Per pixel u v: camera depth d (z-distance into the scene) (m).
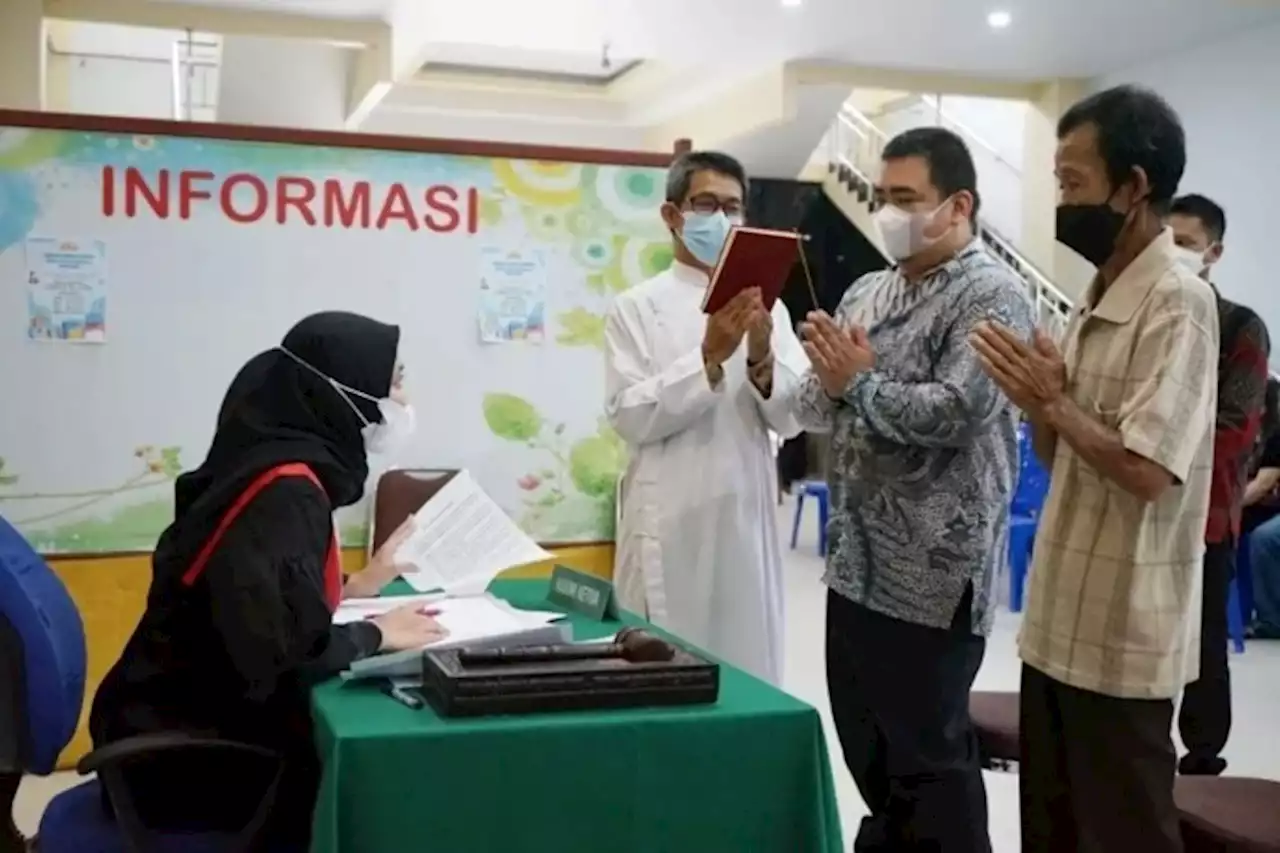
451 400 3.88
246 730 2.03
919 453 2.41
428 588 2.50
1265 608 5.75
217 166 3.71
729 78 9.41
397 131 11.48
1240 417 3.26
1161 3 7.15
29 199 3.62
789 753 1.85
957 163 2.42
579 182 3.92
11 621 2.12
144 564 3.78
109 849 2.03
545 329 3.94
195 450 3.78
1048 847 2.11
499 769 1.73
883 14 7.41
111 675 2.15
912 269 2.52
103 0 7.21
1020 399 1.97
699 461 2.87
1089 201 1.97
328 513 2.07
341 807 1.67
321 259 3.79
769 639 2.92
